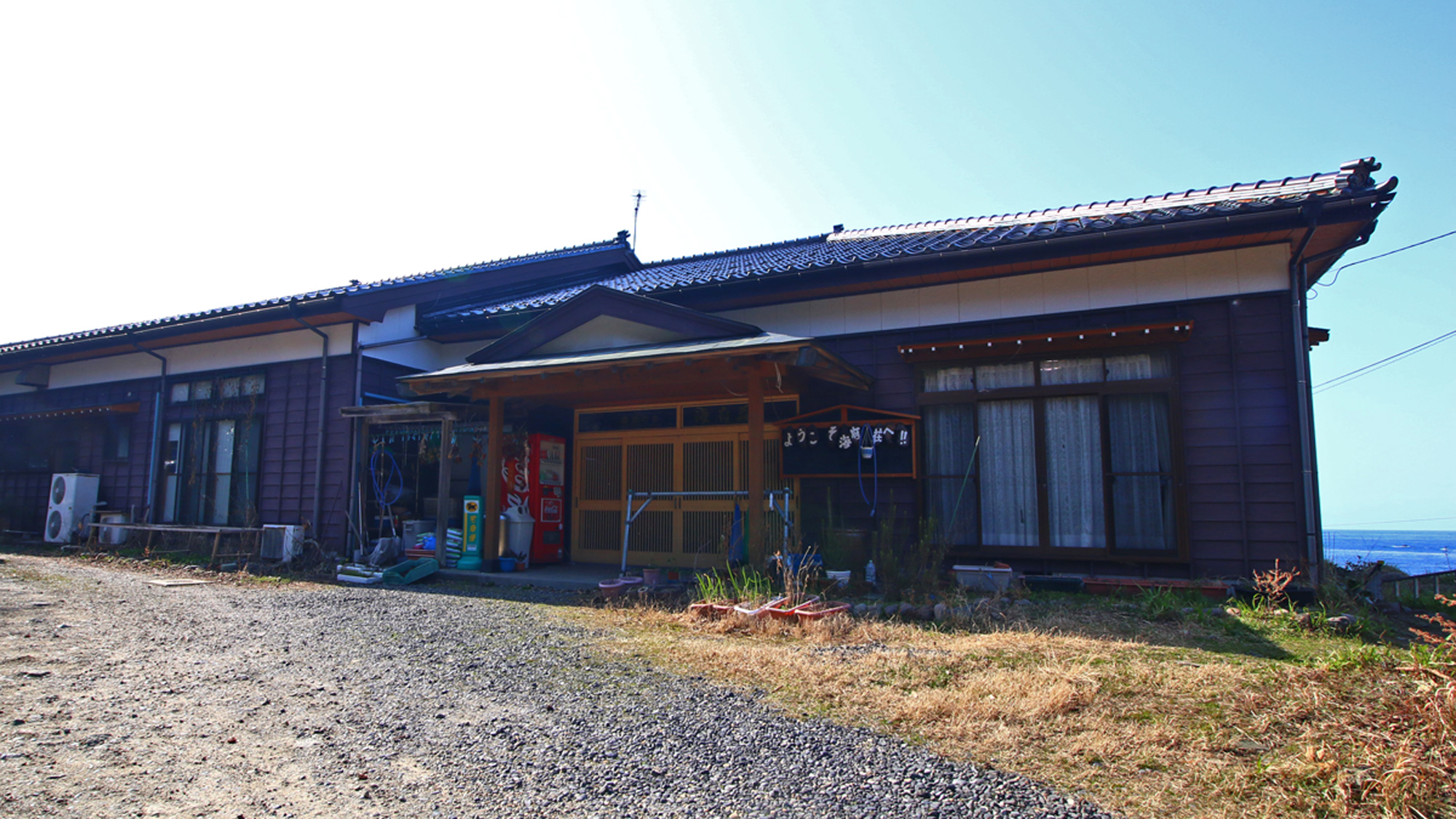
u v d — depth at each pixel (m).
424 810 2.70
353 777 2.96
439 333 10.89
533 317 9.91
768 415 8.79
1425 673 3.39
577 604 6.85
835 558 7.17
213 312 10.26
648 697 3.99
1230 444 6.79
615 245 14.38
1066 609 5.90
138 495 11.66
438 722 3.60
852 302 8.45
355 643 5.23
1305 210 6.17
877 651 4.77
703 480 9.11
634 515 7.91
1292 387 6.67
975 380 7.74
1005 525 7.47
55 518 11.56
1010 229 8.20
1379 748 2.92
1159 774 2.98
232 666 4.57
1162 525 6.93
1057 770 3.03
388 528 9.98
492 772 3.03
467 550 8.79
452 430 9.24
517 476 9.33
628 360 7.01
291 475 10.35
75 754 3.11
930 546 6.94
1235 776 2.92
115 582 7.85
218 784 2.87
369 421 9.75
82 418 12.30
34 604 6.38
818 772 3.04
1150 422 7.09
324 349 10.29
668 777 3.00
